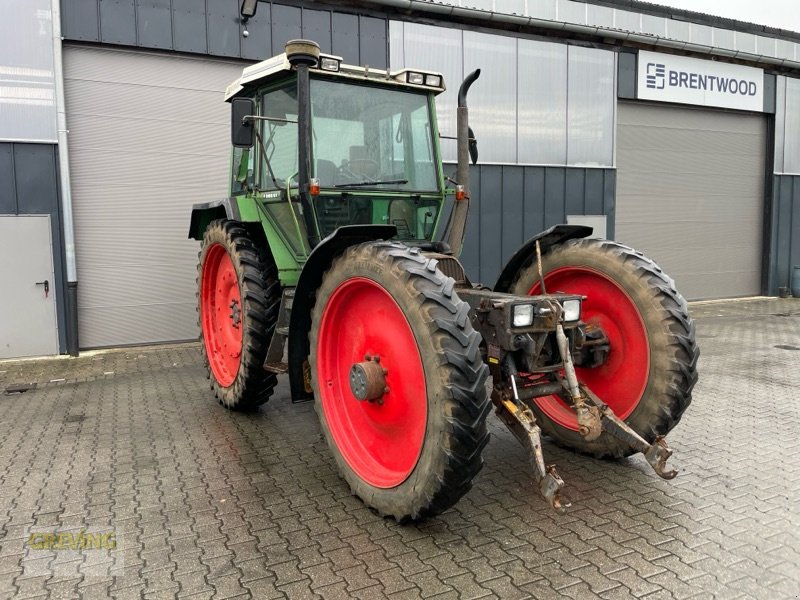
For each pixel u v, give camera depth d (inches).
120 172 298.7
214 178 318.7
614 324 147.8
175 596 96.7
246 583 100.2
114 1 284.0
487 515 124.0
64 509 127.8
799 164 503.2
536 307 124.4
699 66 444.1
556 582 99.5
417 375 118.3
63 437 173.8
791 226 507.5
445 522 121.3
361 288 130.0
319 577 101.8
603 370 150.5
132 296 307.4
